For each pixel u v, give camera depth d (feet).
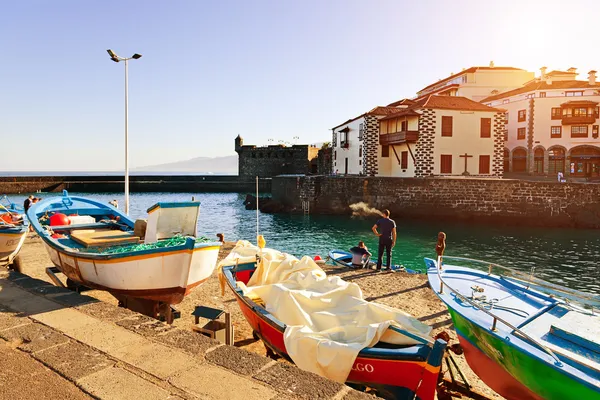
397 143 137.18
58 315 20.33
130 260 24.02
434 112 130.62
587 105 156.66
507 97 173.99
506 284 25.54
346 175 163.73
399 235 101.14
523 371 17.72
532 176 159.53
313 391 13.35
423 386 16.40
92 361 15.28
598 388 14.49
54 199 40.93
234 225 122.11
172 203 28.19
